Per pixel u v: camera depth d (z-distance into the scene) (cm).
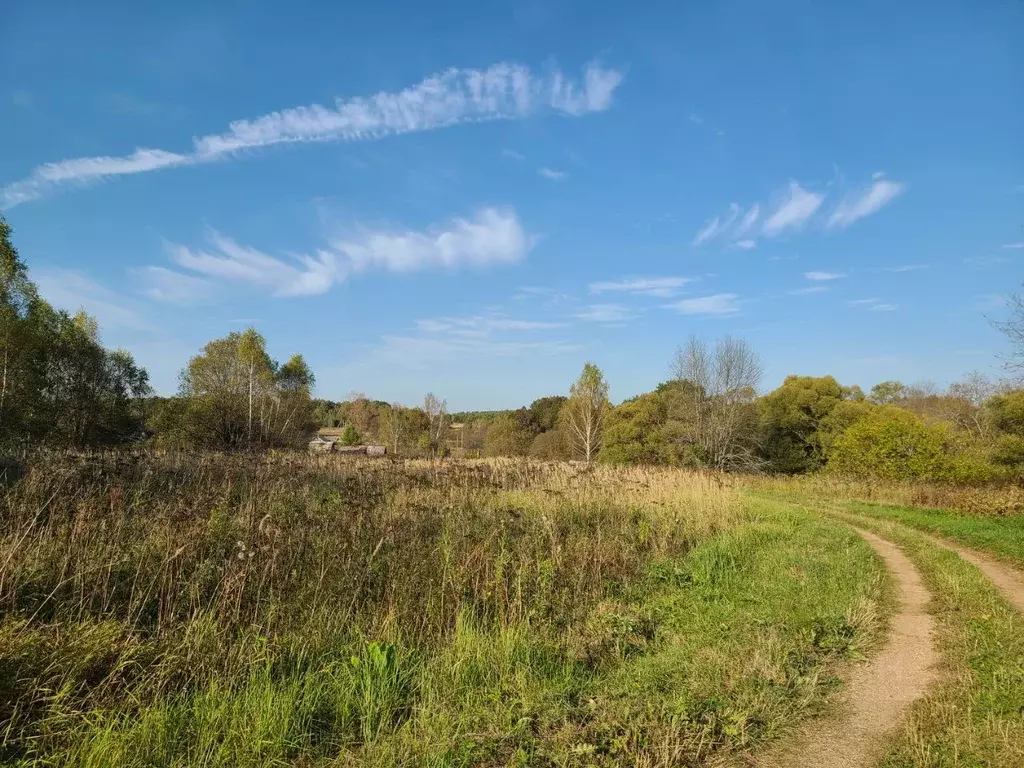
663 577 979
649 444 4328
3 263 2794
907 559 1192
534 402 7756
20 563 642
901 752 421
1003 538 1365
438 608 711
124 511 889
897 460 2894
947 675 570
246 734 421
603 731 446
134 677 493
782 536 1409
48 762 382
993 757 400
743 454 4128
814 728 470
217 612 631
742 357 4103
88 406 3394
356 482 1219
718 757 426
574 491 1482
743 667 577
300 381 4944
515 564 845
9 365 2748
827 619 729
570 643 664
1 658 458
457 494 1271
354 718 479
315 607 674
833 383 4450
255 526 852
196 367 4125
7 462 1323
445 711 475
